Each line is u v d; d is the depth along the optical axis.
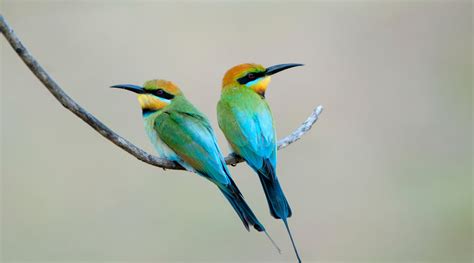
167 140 6.50
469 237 10.80
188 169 6.61
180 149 6.44
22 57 4.59
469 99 12.80
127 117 11.52
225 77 7.68
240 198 6.10
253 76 7.58
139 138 11.30
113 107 11.62
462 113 12.72
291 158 11.38
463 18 13.44
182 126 6.50
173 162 6.61
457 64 13.18
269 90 12.32
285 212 6.60
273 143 7.09
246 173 10.48
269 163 6.93
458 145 12.38
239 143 7.16
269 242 10.25
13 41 4.52
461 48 13.26
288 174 11.24
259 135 7.09
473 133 12.48
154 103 6.81
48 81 4.79
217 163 6.37
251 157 7.04
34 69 4.70
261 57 12.84
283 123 12.05
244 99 7.36
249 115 7.22
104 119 11.51
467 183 11.44
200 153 6.40
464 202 11.09
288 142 7.15
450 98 12.88
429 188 11.43
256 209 10.34
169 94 6.84
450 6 13.52
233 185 6.21
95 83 11.88
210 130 6.60
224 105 7.45
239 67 7.61
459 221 10.91
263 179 6.88
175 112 6.67
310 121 7.26
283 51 12.88
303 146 11.55
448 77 13.09
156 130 6.63
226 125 7.31
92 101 11.67
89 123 5.18
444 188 11.41
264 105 7.34
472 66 13.10
